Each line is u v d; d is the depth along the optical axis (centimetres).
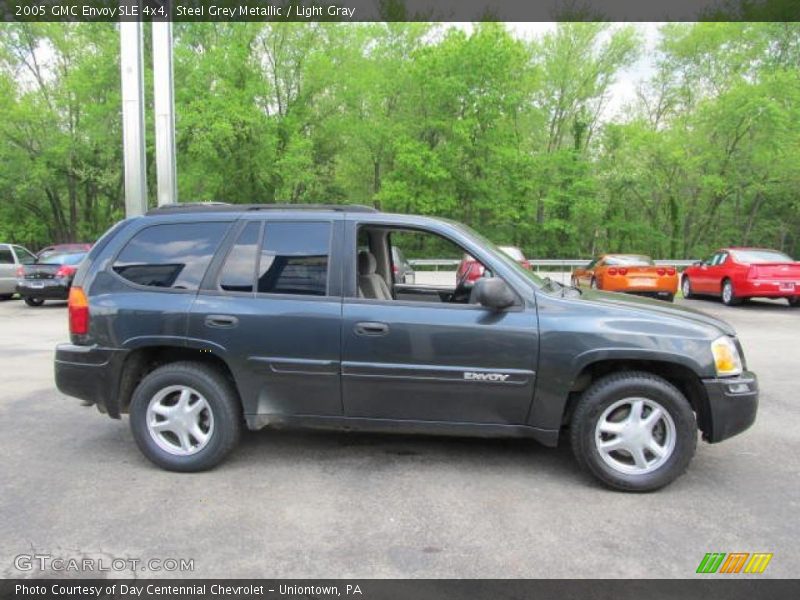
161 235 428
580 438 381
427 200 3012
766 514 349
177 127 2477
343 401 401
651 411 378
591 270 1722
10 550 304
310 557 299
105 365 414
